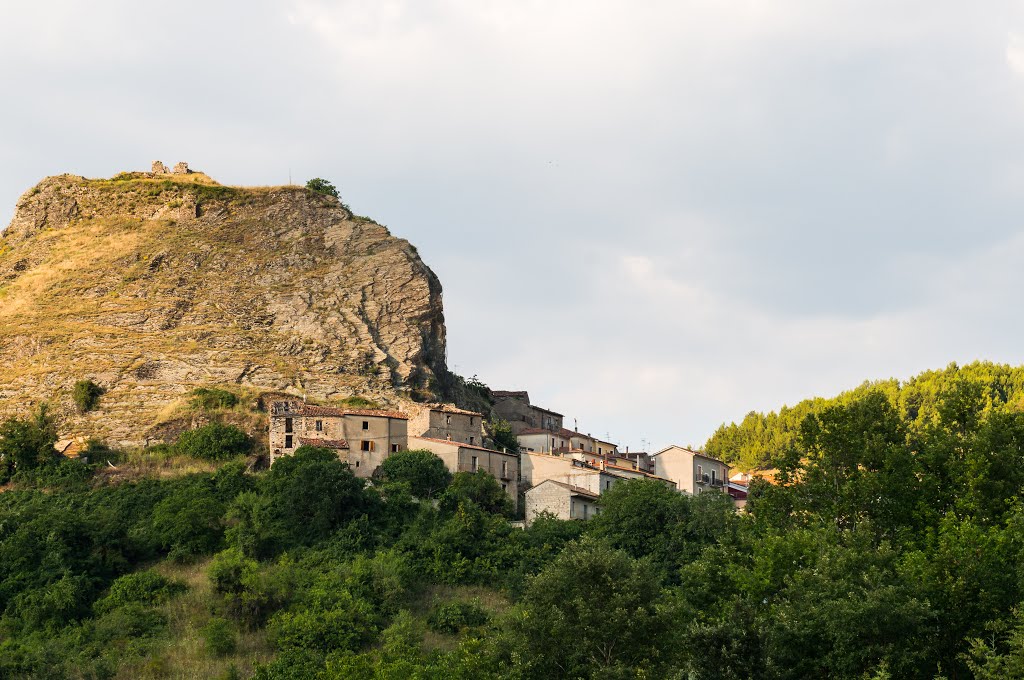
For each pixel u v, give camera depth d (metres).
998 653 71.38
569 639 74.38
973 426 98.12
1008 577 75.06
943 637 74.06
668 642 73.88
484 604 121.56
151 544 134.00
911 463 93.00
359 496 139.00
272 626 112.50
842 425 97.69
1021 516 79.00
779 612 74.12
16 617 117.44
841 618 71.69
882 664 67.38
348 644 108.12
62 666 104.12
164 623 115.00
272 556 129.88
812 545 83.12
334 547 129.88
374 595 118.62
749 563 86.81
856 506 91.06
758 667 69.25
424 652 106.75
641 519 129.75
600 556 77.75
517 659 74.50
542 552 130.25
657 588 77.81
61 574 122.69
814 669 72.88
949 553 76.31
